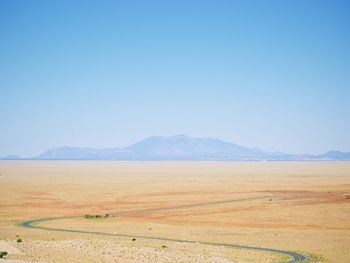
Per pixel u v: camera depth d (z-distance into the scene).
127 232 76.50
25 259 51.72
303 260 55.97
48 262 50.41
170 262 52.44
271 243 66.81
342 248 63.47
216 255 57.31
